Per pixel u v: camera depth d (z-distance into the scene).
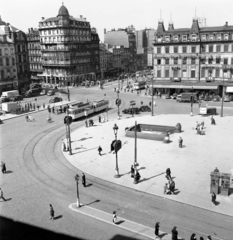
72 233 26.66
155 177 37.81
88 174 39.66
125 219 28.70
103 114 77.00
